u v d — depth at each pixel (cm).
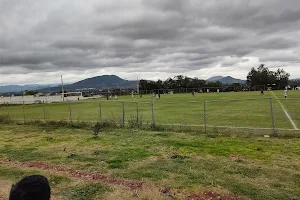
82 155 1026
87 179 748
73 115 2805
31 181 148
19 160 994
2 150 1173
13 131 1756
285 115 2089
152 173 781
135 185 694
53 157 1015
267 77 10962
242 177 732
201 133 1406
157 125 1677
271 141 1162
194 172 777
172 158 935
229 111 2523
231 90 8531
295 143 1109
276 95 4709
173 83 11644
